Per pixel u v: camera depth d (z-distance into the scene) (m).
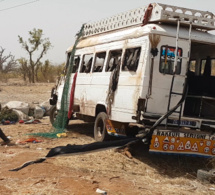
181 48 6.36
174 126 6.46
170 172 6.21
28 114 11.95
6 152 6.64
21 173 5.20
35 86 24.97
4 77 32.41
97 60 8.26
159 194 4.74
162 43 6.24
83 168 5.66
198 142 6.21
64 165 5.73
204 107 6.82
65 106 9.22
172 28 6.52
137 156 6.85
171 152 6.04
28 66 32.72
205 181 5.64
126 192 4.67
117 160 6.37
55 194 4.39
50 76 33.78
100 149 6.26
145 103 6.18
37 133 8.55
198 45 7.62
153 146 5.93
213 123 6.55
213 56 7.28
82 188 4.64
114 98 7.11
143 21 6.79
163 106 6.27
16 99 17.08
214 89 7.15
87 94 8.41
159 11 6.42
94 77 8.18
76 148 6.26
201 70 7.59
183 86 6.32
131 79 6.56
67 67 9.95
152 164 6.48
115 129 7.19
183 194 4.91
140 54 6.40
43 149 7.00
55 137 8.35
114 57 7.53
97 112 8.09
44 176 5.07
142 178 5.59
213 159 6.33
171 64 6.30
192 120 6.46
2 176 5.05
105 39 8.00
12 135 8.49
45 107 12.64
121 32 7.48
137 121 6.25
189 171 6.34
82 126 10.31
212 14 6.84
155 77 6.21
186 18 6.55
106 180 5.15
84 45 9.02
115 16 7.97
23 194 4.36
